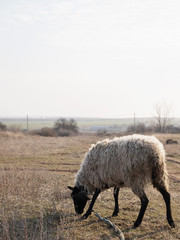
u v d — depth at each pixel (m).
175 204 8.51
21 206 7.88
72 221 7.10
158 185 6.86
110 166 7.05
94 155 7.38
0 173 10.84
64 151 20.34
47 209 7.80
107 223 6.95
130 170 6.78
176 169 14.55
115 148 7.09
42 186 10.02
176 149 21.70
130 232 6.48
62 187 10.03
